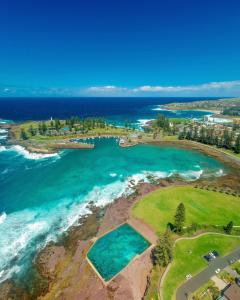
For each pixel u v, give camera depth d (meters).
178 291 46.44
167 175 108.75
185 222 69.38
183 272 50.94
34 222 69.94
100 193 89.00
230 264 53.28
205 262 53.84
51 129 197.75
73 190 91.06
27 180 99.31
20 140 163.25
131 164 122.44
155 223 69.50
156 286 47.72
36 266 54.00
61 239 63.03
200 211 75.94
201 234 63.31
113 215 74.19
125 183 98.44
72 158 130.38
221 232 64.56
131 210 76.44
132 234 65.12
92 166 118.12
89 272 52.59
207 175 110.00
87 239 63.19
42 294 47.41
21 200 82.50
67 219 71.94
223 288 46.94
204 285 47.69
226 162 128.62
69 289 48.38
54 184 96.12
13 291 47.97
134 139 171.50
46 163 121.25
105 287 48.97
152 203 80.50
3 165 117.19
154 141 168.88
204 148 153.00
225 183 101.19
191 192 88.81
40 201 82.19
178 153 143.38
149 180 102.19
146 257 57.09
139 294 47.53
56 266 54.12
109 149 150.25
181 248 58.06
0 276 51.25
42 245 60.59
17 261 55.28
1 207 77.62
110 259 56.41
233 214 74.88
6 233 64.62
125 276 51.69
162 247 51.88
